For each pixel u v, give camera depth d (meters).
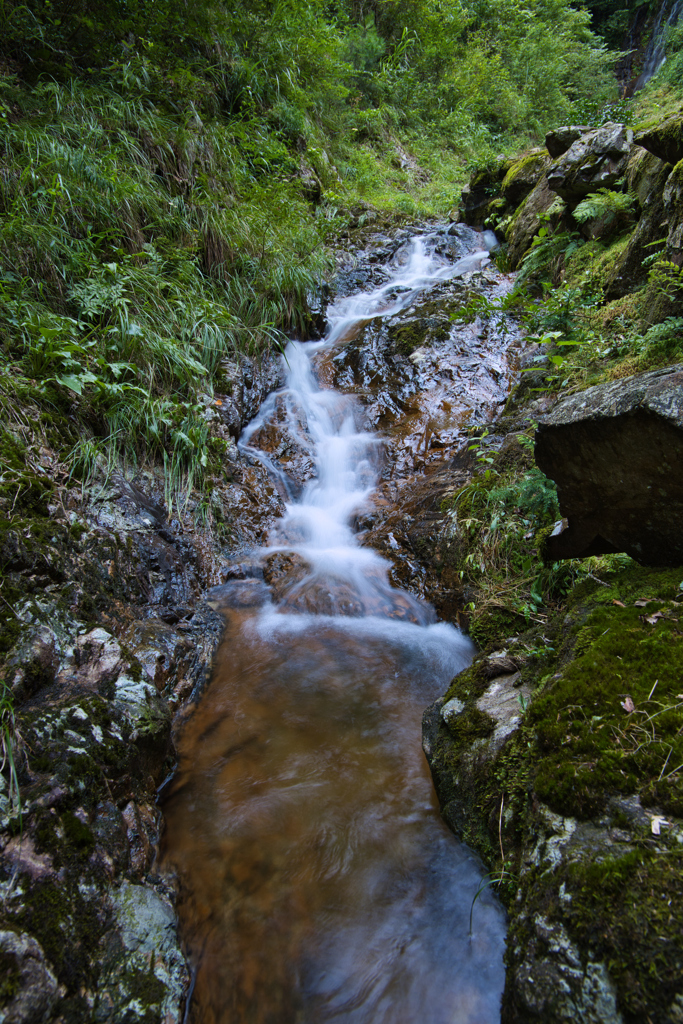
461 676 2.33
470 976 1.61
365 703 2.63
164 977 1.55
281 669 2.82
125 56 6.34
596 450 2.03
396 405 4.91
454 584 3.09
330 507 4.19
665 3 15.80
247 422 4.75
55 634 2.23
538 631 2.34
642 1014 1.13
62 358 3.44
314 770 2.29
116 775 1.93
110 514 3.04
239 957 1.70
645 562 2.25
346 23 11.64
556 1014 1.22
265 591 3.40
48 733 1.86
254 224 5.89
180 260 5.00
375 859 1.95
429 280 6.96
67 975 1.41
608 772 1.49
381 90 12.05
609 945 1.22
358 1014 1.58
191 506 3.56
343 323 6.05
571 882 1.35
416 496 3.91
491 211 8.02
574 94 15.27
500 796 1.78
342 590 3.31
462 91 13.30
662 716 1.57
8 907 1.43
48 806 1.68
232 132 6.97
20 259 3.86
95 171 4.78
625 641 1.88
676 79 12.53
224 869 1.92
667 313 3.50
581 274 4.87
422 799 2.15
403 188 10.68
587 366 3.91
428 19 12.83
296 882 1.89
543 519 2.87
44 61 5.62
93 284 4.07
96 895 1.62
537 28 14.70
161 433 3.69
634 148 5.09
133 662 2.33
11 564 2.32
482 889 1.76
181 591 3.09
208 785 2.22
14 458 2.76
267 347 5.21
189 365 4.09
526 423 3.79
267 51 8.38
